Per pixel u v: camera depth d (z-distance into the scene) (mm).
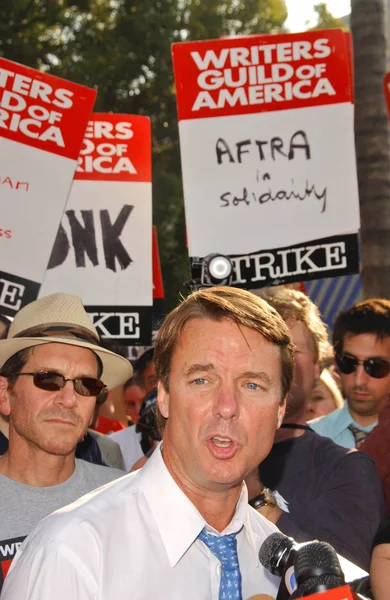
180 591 2033
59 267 5039
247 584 2221
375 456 3484
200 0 14695
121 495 2100
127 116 5160
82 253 5062
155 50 14383
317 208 5059
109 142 5145
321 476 3260
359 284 8461
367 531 3090
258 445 2072
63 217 5078
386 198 7363
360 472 3217
